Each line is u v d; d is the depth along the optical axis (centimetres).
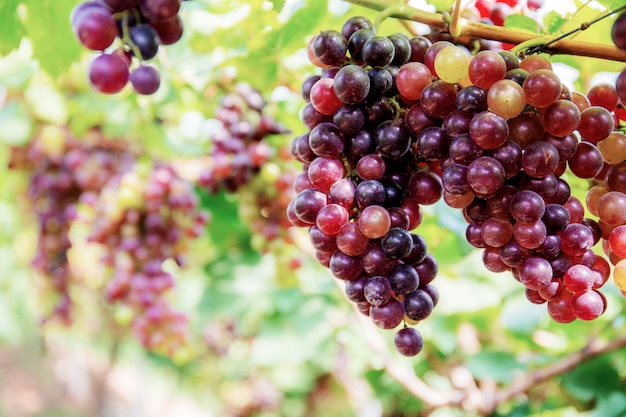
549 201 53
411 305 53
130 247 91
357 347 112
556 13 63
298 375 148
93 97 99
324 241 54
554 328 89
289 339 119
